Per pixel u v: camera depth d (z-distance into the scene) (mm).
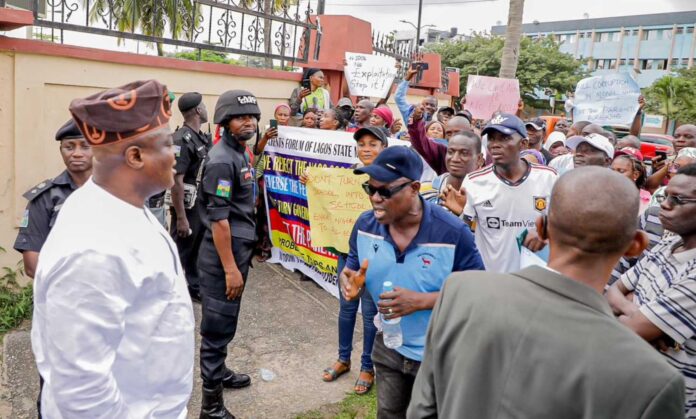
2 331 4301
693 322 2086
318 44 8398
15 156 4648
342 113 7035
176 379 1759
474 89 8406
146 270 1632
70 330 1460
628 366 1203
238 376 3773
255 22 6676
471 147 3736
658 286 2408
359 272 2508
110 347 1528
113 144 1609
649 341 2170
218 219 3150
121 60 5262
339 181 4867
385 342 2498
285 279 5750
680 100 34156
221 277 3260
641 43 52281
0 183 4605
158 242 1732
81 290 1472
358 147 4141
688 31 49219
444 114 7137
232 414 3463
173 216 5129
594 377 1218
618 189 1374
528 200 3309
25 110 4664
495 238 3381
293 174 5617
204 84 6137
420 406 1605
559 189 1434
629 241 1384
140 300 1639
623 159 4254
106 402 1501
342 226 4859
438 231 2414
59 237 1562
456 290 1534
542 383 1278
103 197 1622
